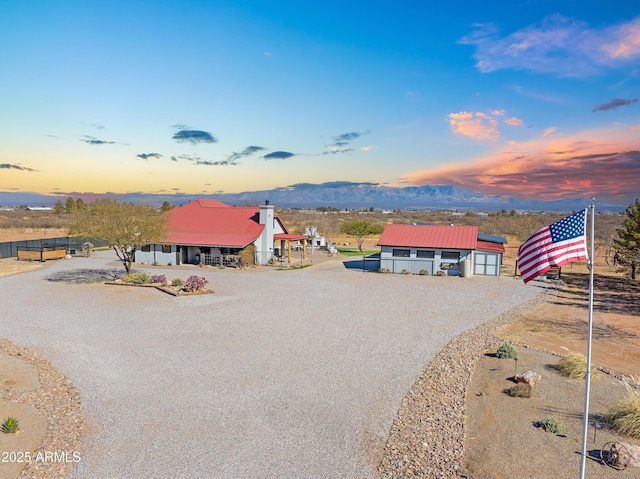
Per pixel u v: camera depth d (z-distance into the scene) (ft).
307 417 36.88
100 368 47.55
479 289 97.09
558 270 113.80
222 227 138.62
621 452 30.30
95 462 30.25
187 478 28.58
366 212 570.46
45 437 33.27
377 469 29.89
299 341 57.26
